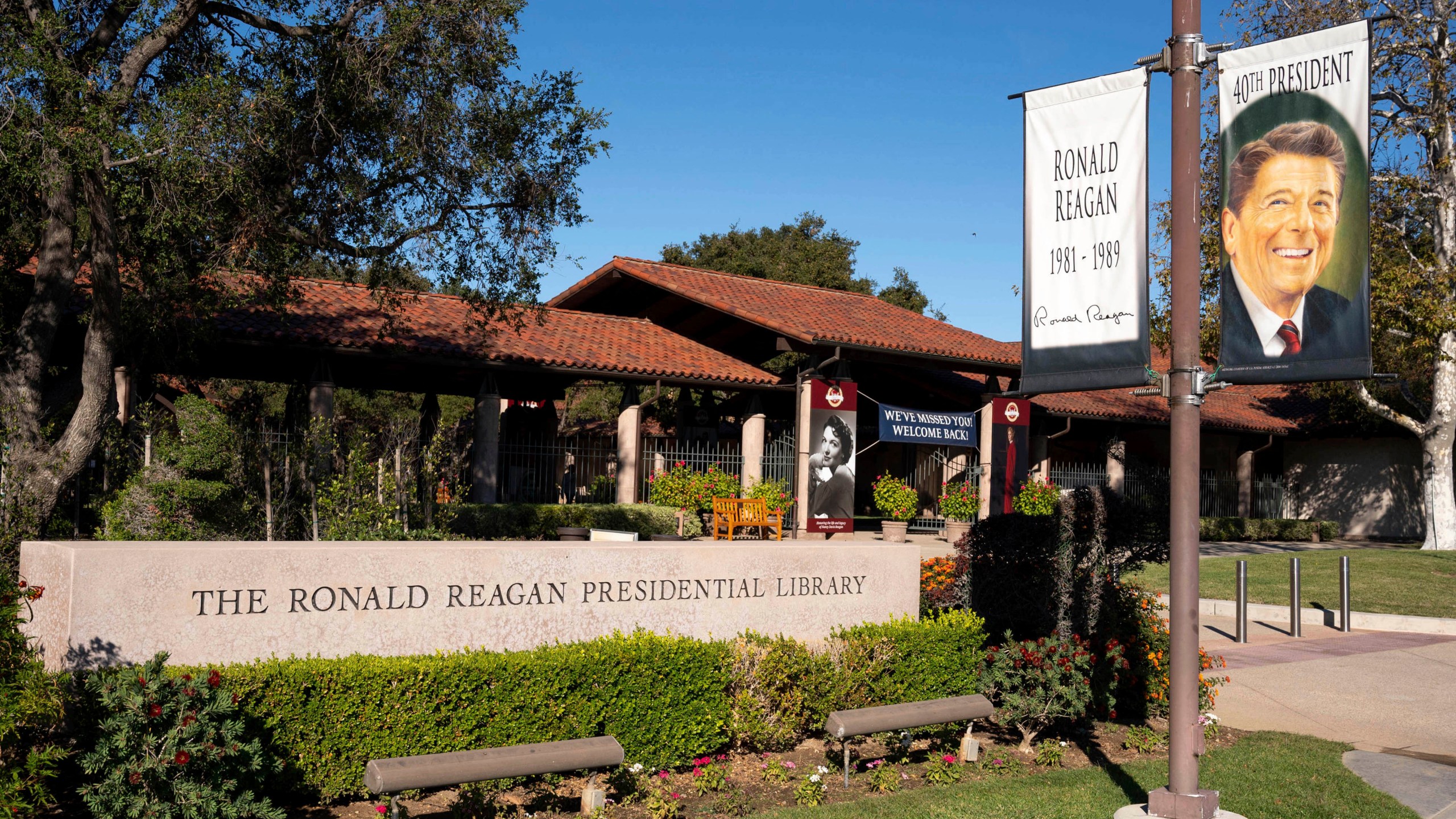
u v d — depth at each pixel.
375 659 5.86
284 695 5.42
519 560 6.91
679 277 25.45
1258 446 33.56
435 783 5.03
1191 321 5.64
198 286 13.95
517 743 6.04
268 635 6.02
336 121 13.77
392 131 13.79
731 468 24.44
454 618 6.64
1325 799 6.40
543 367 20.45
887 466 32.41
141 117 11.89
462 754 5.30
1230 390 36.75
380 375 22.75
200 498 11.84
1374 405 26.92
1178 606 5.61
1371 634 14.16
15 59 10.70
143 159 11.32
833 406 23.23
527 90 14.69
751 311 23.41
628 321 25.50
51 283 12.68
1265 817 6.02
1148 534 8.80
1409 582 17.78
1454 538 25.61
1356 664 11.63
